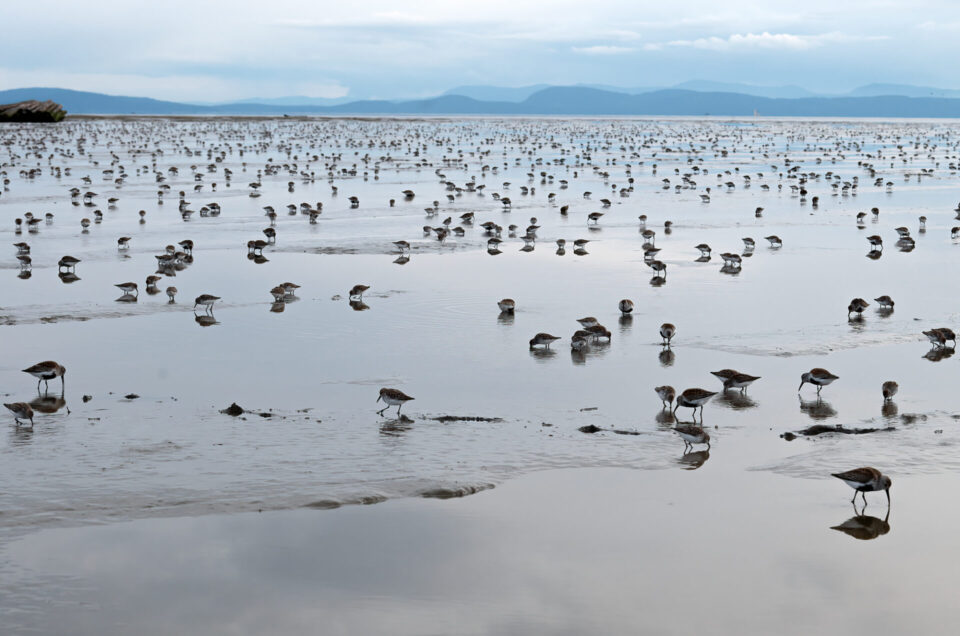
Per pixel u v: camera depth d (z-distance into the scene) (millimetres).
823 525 23219
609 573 20938
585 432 29672
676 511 24016
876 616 19234
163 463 26938
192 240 70938
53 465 26750
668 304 49188
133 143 196750
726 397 33250
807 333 42250
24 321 45094
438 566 21203
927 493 24922
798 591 20203
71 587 20219
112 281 55375
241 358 38844
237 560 21469
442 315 46781
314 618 19141
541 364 37812
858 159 173375
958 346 40000
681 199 101562
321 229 77062
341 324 44906
